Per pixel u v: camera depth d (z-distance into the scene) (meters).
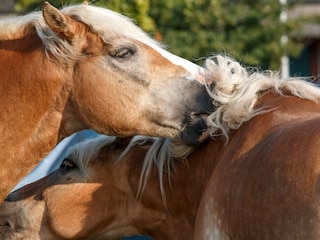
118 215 8.36
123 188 8.34
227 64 8.13
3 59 8.53
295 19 26.47
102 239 8.47
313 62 31.50
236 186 7.09
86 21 8.31
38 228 8.36
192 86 8.17
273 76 8.00
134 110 8.20
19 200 8.43
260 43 24.91
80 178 8.34
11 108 8.45
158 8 23.73
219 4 24.59
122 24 8.35
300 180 6.42
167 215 8.28
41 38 8.45
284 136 6.90
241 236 6.88
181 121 8.11
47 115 8.48
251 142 7.33
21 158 8.52
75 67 8.33
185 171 8.12
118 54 8.21
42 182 8.46
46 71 8.39
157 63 8.27
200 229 7.43
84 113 8.34
